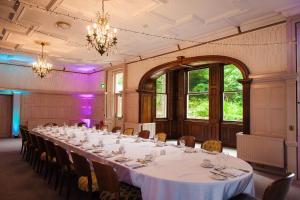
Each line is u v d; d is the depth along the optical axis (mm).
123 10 4727
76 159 2994
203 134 9047
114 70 10258
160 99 10016
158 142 4434
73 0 4320
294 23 4586
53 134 5953
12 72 10180
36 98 10953
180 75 10070
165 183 2309
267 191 2014
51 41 7012
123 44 7176
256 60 5258
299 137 4465
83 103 12164
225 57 5836
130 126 8750
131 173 2666
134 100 8836
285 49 4785
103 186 2562
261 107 5145
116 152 3531
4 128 10375
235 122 8070
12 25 5699
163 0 4277
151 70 8125
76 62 10203
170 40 6699
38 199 3604
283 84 4797
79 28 5793
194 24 5410
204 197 2197
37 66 7504
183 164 2889
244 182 2461
